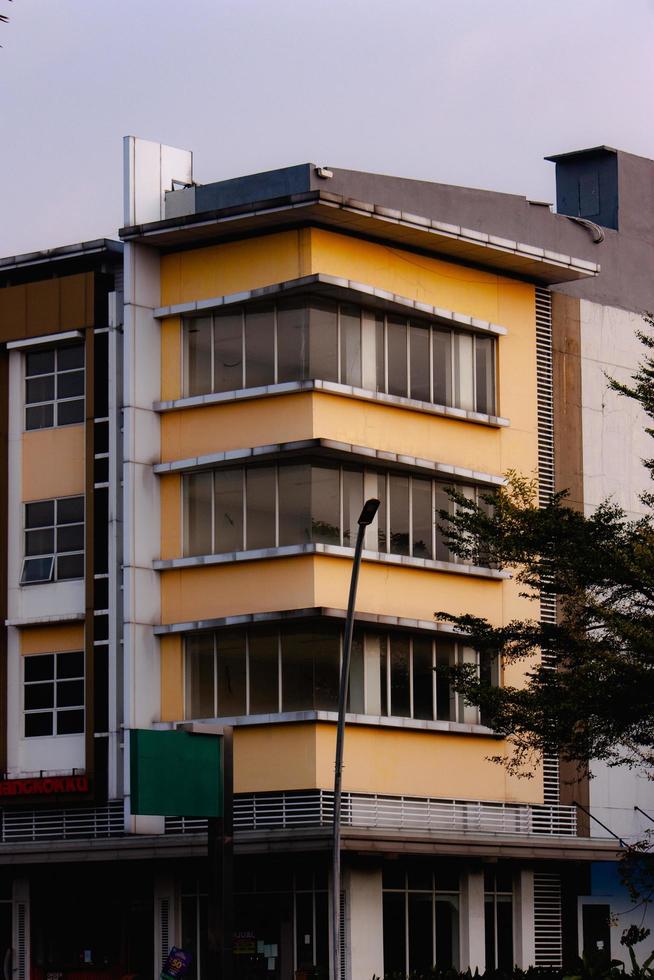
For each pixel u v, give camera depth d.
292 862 44.84
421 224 46.12
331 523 45.09
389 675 45.81
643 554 37.53
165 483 46.56
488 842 45.66
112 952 47.09
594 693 37.03
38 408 49.47
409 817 45.41
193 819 45.72
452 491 41.66
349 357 45.78
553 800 48.97
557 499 40.41
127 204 46.91
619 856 48.69
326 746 44.09
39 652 48.53
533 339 50.31
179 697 45.69
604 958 38.75
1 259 49.78
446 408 47.44
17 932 48.38
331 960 41.66
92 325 48.38
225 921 31.44
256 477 45.59
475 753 47.41
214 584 45.66
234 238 46.19
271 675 44.84
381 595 45.78
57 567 48.59
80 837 47.50
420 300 47.47
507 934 47.72
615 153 54.44
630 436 52.66
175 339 46.75
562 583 39.12
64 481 48.78
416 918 45.69
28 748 48.31
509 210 50.56
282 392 44.91
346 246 45.81
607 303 52.88
